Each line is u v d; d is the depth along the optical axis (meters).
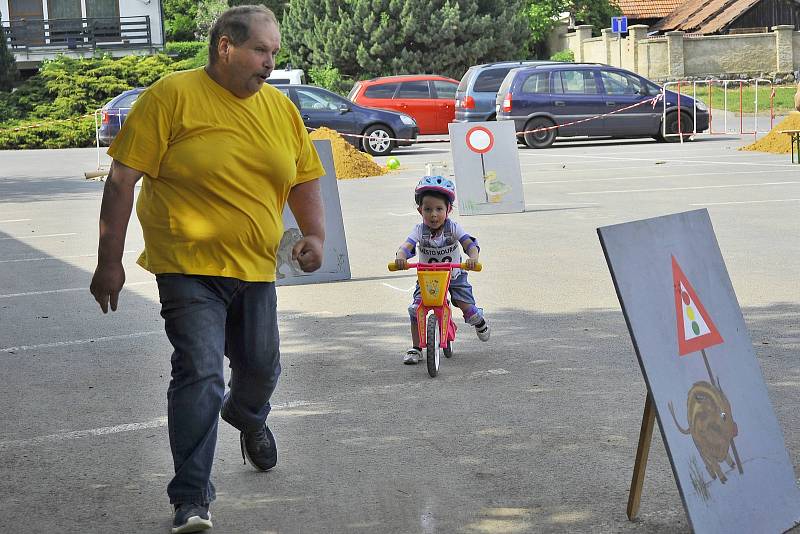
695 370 4.73
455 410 6.93
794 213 15.91
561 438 6.30
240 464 6.00
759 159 25.62
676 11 65.94
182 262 4.92
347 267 11.88
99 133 36.62
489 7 54.25
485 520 5.11
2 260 13.92
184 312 4.93
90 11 55.38
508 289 10.95
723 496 4.64
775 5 58.66
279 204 5.15
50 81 44.38
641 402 6.99
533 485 5.55
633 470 5.43
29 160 34.25
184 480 4.94
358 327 9.52
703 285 4.96
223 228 4.93
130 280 12.27
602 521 5.05
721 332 4.98
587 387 7.38
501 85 33.62
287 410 7.04
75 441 6.48
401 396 7.30
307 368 8.12
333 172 11.88
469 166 17.22
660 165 25.05
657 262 4.71
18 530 5.11
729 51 53.38
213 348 4.93
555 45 62.59
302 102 31.97
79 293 11.52
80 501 5.48
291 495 5.50
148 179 5.02
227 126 4.93
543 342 8.73
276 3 62.50
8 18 55.06
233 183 4.93
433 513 5.21
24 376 8.09
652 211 16.69
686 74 53.41
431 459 6.00
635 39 53.91
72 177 27.30
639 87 33.25
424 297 7.91
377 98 37.38
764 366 7.76
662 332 4.62
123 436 6.57
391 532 5.00
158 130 4.86
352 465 5.93
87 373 8.15
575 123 32.91
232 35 4.85
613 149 31.34
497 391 7.34
